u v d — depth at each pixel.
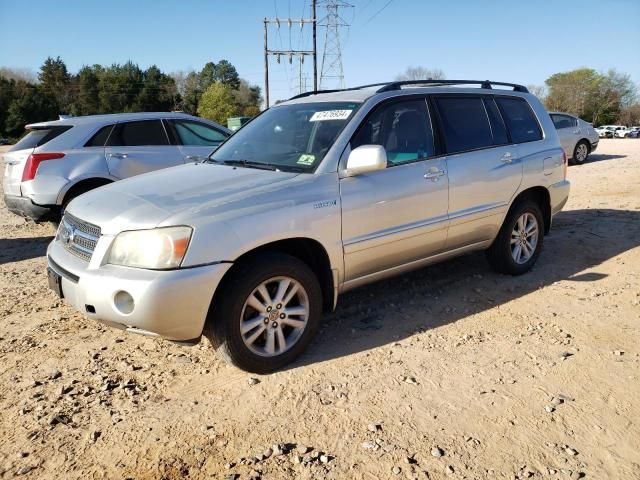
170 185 3.67
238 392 3.24
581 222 7.41
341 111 4.11
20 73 108.06
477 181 4.57
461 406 3.04
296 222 3.44
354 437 2.78
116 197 3.55
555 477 2.47
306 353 3.73
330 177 3.70
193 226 3.08
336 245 3.68
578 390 3.19
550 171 5.29
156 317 2.99
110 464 2.62
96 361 3.68
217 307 3.21
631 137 55.56
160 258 3.02
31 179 6.71
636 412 2.96
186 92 108.38
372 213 3.86
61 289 3.39
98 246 3.20
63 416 3.02
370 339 3.92
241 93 108.81
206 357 3.71
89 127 7.18
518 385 3.25
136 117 7.59
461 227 4.52
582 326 4.07
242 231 3.21
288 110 4.59
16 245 7.30
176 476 2.53
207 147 8.11
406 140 4.24
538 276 5.23
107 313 3.09
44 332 4.18
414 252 4.25
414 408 3.03
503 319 4.24
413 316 4.32
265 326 3.39
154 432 2.87
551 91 92.69
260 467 2.57
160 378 3.44
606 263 5.57
